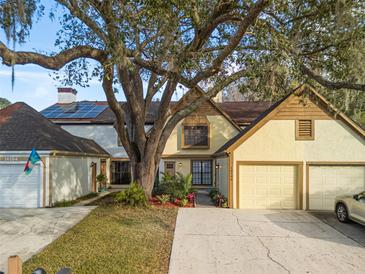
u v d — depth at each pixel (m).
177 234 9.63
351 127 14.10
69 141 18.52
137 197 13.23
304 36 11.05
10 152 14.84
